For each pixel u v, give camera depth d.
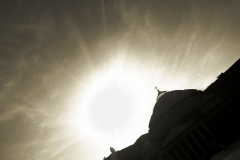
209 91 45.97
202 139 42.19
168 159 45.62
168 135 44.91
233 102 42.59
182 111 46.53
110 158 58.91
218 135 41.94
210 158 39.41
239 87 42.69
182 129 43.06
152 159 47.41
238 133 41.34
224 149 39.38
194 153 42.22
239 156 29.59
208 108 43.19
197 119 42.59
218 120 42.34
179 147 44.12
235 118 42.09
